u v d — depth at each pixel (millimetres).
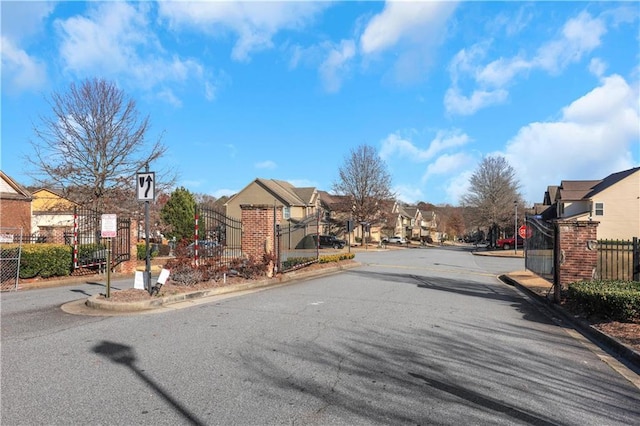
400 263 27438
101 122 22812
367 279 16672
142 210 25203
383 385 4945
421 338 7164
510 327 8359
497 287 15578
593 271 11891
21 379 5008
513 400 4586
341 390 4766
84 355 5973
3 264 13594
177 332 7348
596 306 8602
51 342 6668
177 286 11820
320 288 13586
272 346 6484
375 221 55906
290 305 10188
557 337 7684
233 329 7594
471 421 4043
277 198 50719
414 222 95625
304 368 5488
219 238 16141
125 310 9445
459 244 95812
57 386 4789
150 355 5984
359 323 8242
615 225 39750
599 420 4145
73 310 9500
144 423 3904
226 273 13727
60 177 22516
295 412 4176
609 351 6781
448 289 14102
